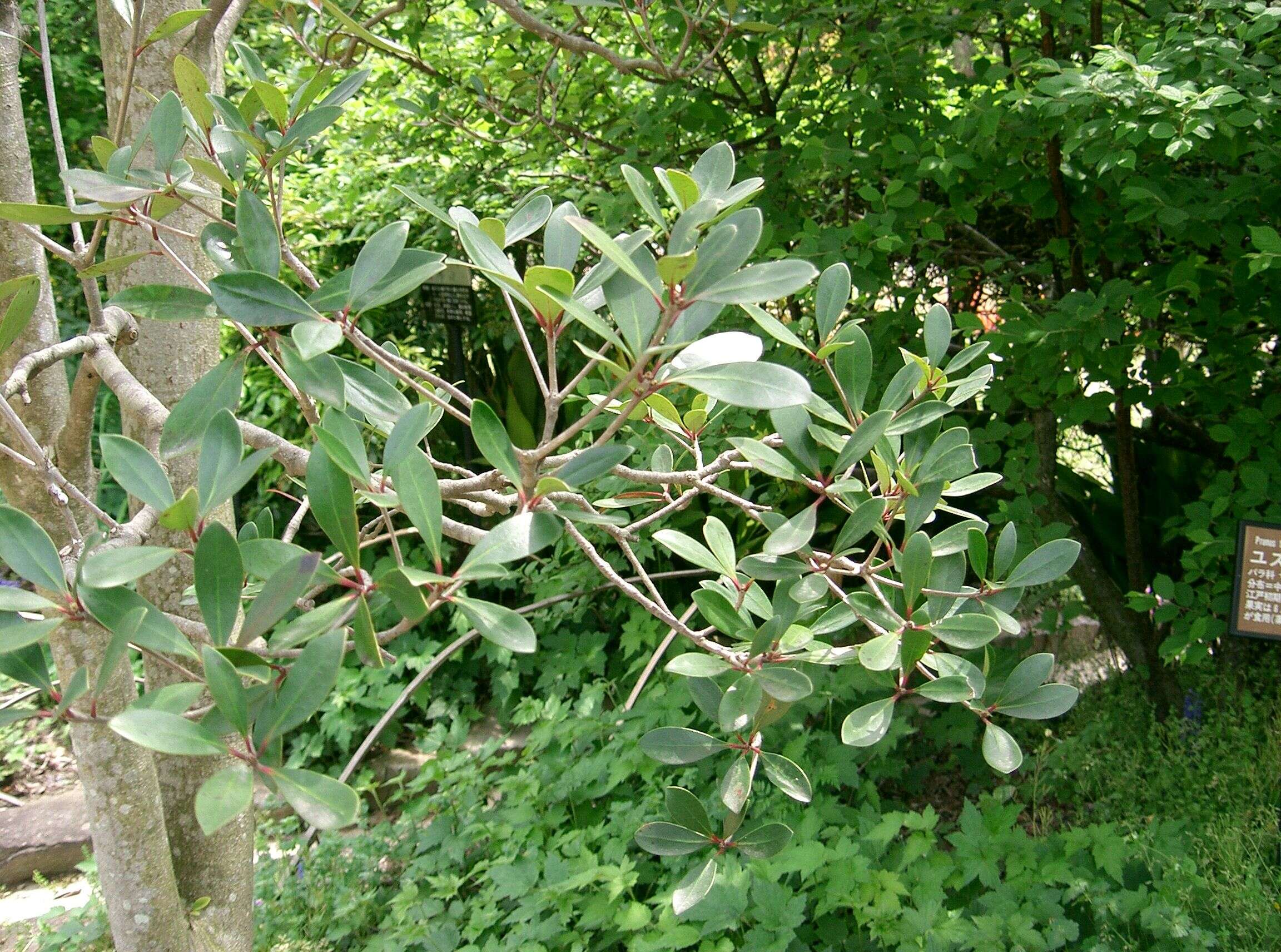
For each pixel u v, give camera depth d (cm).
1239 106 241
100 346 133
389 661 75
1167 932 227
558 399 82
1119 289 261
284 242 100
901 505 114
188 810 222
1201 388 292
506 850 282
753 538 379
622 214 299
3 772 378
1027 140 287
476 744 395
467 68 361
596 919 249
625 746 302
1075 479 406
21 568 77
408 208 409
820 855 247
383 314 445
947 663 104
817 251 278
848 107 301
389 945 259
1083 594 382
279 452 106
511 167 375
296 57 367
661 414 128
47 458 107
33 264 171
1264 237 209
